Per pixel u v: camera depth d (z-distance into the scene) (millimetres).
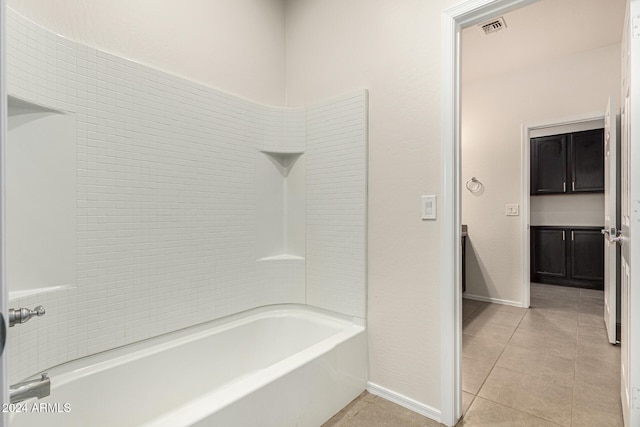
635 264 1257
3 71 468
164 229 1701
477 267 3924
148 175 1637
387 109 1865
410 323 1779
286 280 2266
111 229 1512
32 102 1259
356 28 2008
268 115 2219
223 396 1271
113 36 1539
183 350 1741
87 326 1438
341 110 2047
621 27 2830
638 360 1256
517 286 3643
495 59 3408
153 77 1657
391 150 1848
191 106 1815
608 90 3180
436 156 1678
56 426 1290
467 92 3977
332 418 1703
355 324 1992
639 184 1247
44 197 1324
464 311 3457
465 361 2330
